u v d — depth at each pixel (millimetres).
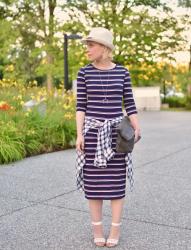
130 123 4039
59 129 10188
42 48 24844
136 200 5750
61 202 5641
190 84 32375
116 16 24984
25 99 11000
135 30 24391
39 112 10547
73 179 6910
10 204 5547
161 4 25812
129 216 5094
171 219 4996
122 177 4094
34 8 25922
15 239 4352
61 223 4824
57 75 24266
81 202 5645
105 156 3959
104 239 4230
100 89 3988
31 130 9422
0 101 10383
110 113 4004
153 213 5211
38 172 7438
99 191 4066
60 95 11539
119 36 25062
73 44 24109
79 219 4965
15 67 26359
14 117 9867
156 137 12539
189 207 5465
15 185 6527
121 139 3939
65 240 4328
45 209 5340
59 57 24547
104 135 3961
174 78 32594
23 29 25516
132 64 26438
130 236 4453
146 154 9438
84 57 23844
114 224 4195
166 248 4145
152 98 29781
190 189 6367
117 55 25266
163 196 5965
